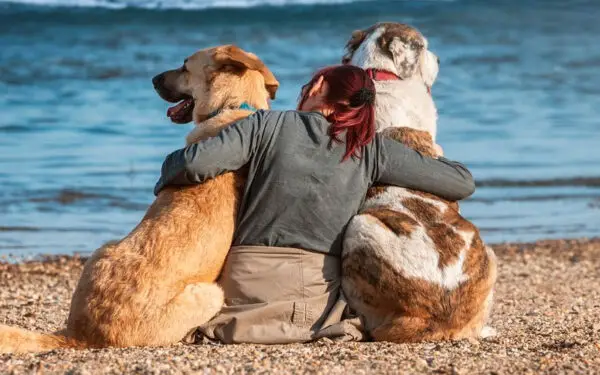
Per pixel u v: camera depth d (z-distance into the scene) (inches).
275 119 299.9
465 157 933.2
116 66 1384.1
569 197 806.5
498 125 1095.6
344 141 303.6
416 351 287.4
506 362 277.0
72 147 912.9
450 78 1425.9
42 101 1143.0
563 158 941.2
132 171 821.9
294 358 274.2
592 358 289.9
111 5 1675.7
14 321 388.8
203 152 287.9
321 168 299.9
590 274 554.3
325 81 308.2
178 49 1539.1
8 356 275.7
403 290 296.2
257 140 297.1
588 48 1668.3
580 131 1076.5
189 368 259.8
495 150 968.9
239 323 294.5
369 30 386.6
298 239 299.4
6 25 1573.6
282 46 1599.4
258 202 297.7
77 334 289.0
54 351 279.9
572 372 267.4
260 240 298.2
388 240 296.4
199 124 318.0
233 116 312.7
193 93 331.0
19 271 536.4
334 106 305.3
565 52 1637.6
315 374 257.8
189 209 292.5
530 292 488.1
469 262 303.1
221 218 295.7
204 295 291.3
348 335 300.4
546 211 759.1
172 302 286.2
